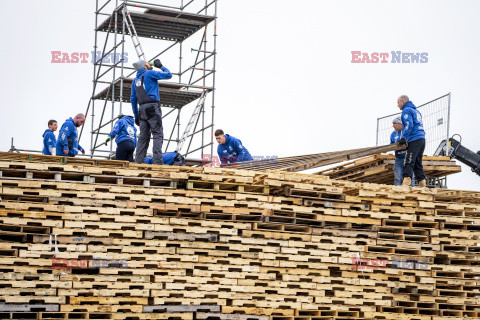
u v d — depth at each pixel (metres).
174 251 28.12
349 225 30.55
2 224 26.36
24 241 26.73
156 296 27.58
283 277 29.23
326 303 29.77
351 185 30.75
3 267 26.16
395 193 31.33
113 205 28.06
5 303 25.91
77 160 28.55
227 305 28.67
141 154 33.00
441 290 31.09
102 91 48.06
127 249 27.50
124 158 33.56
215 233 28.77
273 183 29.67
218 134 36.28
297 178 30.00
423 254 31.19
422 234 31.95
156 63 33.09
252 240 29.00
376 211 31.06
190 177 28.91
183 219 28.33
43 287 26.86
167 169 29.03
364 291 30.53
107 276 27.17
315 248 30.00
